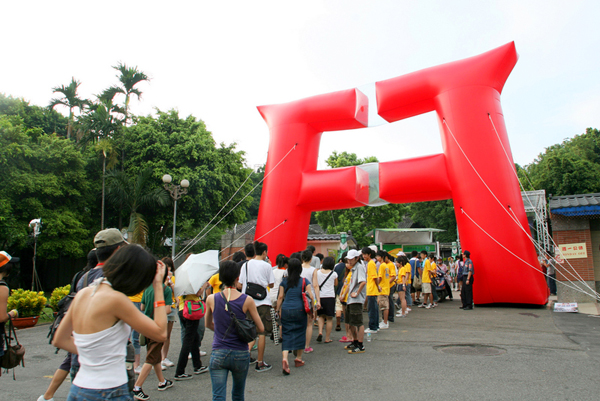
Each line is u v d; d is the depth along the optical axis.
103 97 22.50
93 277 4.21
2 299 4.02
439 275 14.50
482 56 11.95
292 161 13.94
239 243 27.69
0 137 16.14
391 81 12.94
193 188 20.67
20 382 5.58
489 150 11.33
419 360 6.17
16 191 16.28
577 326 8.48
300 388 5.05
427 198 12.73
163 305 2.69
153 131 21.08
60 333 2.60
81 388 2.23
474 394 4.61
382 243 22.69
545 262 14.30
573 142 39.00
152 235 22.48
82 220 19.27
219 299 3.72
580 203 11.16
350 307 6.89
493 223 11.05
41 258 18.81
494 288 11.12
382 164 13.05
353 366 5.98
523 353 6.34
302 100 14.32
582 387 4.72
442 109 12.04
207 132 23.14
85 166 19.92
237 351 3.57
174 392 5.04
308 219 14.44
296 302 5.90
